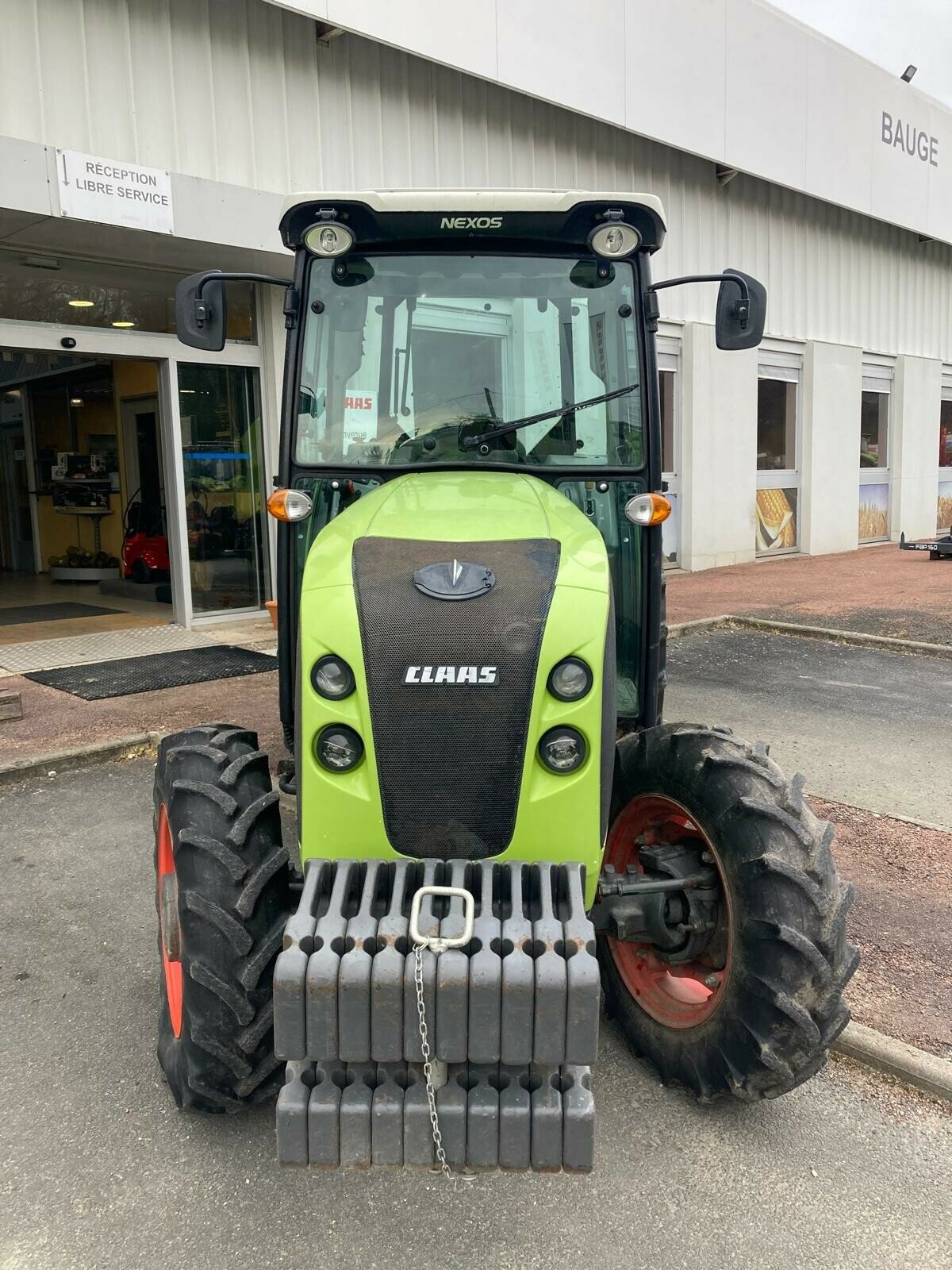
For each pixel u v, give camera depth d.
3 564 14.86
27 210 6.85
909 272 18.39
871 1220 2.45
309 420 3.24
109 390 12.14
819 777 5.58
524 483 3.08
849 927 3.88
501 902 2.23
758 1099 2.67
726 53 12.95
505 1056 2.02
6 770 5.43
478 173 10.59
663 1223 2.43
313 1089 2.11
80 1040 3.16
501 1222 2.42
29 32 7.23
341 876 2.21
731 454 14.68
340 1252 2.32
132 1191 2.51
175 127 8.09
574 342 3.27
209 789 2.63
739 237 14.55
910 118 16.75
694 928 2.85
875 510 18.52
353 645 2.34
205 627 9.56
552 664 2.33
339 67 9.12
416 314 3.25
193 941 2.46
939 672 8.06
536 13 10.38
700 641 9.41
